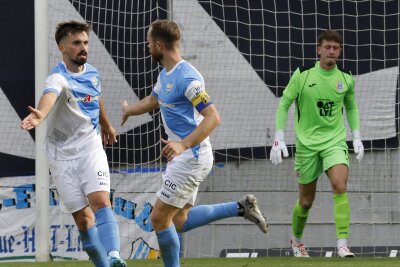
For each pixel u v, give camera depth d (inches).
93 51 1428.4
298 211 1284.4
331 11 1454.2
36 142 1306.6
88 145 831.7
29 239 1395.2
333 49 1211.9
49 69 1423.5
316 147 1222.9
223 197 1434.5
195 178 833.5
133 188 1416.1
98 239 836.6
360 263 1088.8
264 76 1443.2
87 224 834.8
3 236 1386.6
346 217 1209.4
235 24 1444.4
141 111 938.7
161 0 1440.7
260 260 1202.0
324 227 1440.7
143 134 1427.2
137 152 1424.7
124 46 1435.8
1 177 1397.6
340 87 1221.1
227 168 1438.2
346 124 1450.5
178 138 822.5
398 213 1438.2
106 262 844.6
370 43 1448.1
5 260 1381.6
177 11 1438.2
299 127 1245.1
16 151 1403.8
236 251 1425.9
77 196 824.3
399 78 1440.7
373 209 1440.7
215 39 1440.7
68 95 819.4
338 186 1201.4
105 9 1437.0
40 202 1306.6
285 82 1444.4
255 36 1446.9
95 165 821.2
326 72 1225.4
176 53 816.9
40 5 1314.0
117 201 1409.9
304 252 1320.1
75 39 825.5
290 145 1450.5
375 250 1434.5
